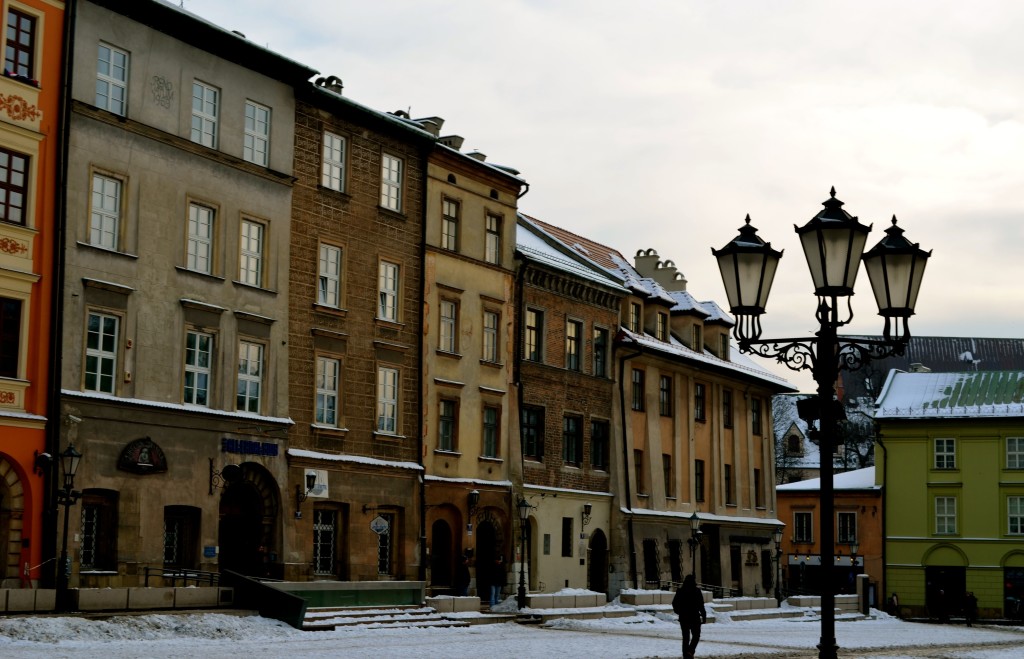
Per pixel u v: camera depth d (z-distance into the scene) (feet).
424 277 162.40
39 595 105.60
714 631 163.12
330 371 149.07
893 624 220.23
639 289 212.02
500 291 176.24
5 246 116.16
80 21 123.13
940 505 276.21
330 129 150.30
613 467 198.39
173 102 131.54
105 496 122.52
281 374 141.59
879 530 284.00
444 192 167.32
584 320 194.80
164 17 129.90
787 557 296.51
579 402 191.93
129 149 126.72
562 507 185.57
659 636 142.72
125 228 126.11
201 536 130.21
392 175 159.53
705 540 224.33
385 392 156.35
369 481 151.64
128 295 125.70
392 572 155.12
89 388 122.21
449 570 165.17
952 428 276.82
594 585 194.80
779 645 135.95
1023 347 474.90
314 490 143.02
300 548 141.38
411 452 158.81
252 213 139.44
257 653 98.43
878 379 454.40
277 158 143.02
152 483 125.70
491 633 135.95
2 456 114.73
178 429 128.98
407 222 160.56
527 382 180.65
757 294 53.98
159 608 114.73
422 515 158.81
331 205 149.59
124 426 123.95
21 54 119.24
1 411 114.21
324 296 148.66
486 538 172.96
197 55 134.31
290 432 142.20
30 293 117.91
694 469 222.28
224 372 134.92
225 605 121.90
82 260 121.90
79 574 118.52
